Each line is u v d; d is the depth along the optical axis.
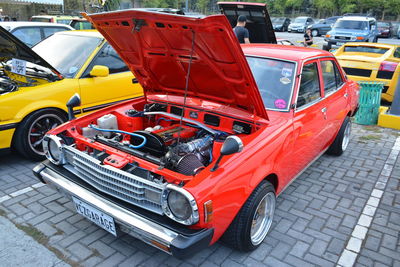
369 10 50.06
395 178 4.89
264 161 3.01
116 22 2.97
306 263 3.17
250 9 7.96
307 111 3.78
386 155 5.68
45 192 4.18
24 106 4.59
